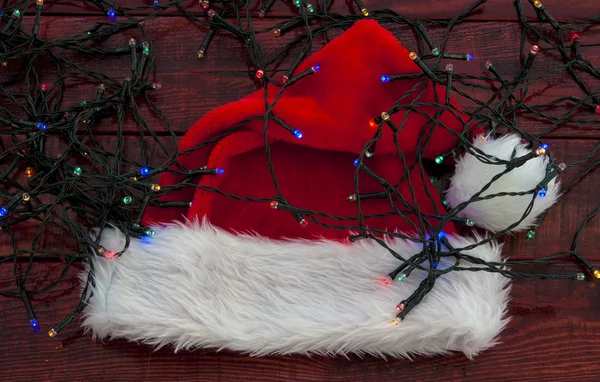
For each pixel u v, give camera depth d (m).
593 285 0.64
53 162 0.65
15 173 0.66
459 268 0.60
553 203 0.65
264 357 0.64
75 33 0.68
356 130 0.64
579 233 0.65
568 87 0.67
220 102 0.67
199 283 0.61
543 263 0.65
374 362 0.64
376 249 0.63
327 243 0.63
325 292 0.62
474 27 0.67
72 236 0.64
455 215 0.62
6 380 0.63
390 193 0.64
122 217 0.64
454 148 0.65
